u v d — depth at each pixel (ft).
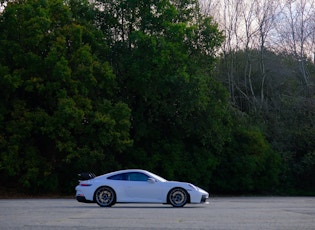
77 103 120.06
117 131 122.21
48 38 122.42
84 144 121.90
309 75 180.55
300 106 164.35
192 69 131.95
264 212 57.57
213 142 136.36
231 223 43.16
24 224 41.78
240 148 147.54
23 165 119.55
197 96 126.82
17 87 116.98
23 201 92.38
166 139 138.51
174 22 138.82
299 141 159.53
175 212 56.54
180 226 40.37
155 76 127.85
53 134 116.78
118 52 137.08
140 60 128.57
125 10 136.77
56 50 118.93
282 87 179.11
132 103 135.95
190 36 131.95
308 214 54.80
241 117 152.05
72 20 130.31
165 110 130.11
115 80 133.18
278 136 160.97
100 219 46.70
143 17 134.10
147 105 133.59
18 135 116.78
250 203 84.02
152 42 125.80
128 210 60.23
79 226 40.22
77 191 70.59
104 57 136.05
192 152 140.97
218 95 137.28
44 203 81.61
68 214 53.06
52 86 118.01
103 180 69.51
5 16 122.93
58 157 127.65
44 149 126.72
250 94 183.11
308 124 162.50
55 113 116.78
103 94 130.82
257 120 163.32
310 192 154.81
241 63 185.06
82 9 136.67
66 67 117.60
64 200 99.04
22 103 120.16
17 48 119.85
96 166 129.80
